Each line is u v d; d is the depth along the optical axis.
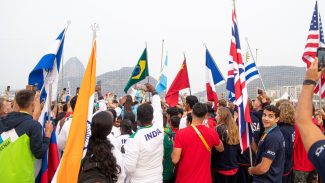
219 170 5.86
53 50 4.45
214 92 8.21
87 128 3.68
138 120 4.61
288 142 5.60
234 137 5.74
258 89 8.08
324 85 8.54
